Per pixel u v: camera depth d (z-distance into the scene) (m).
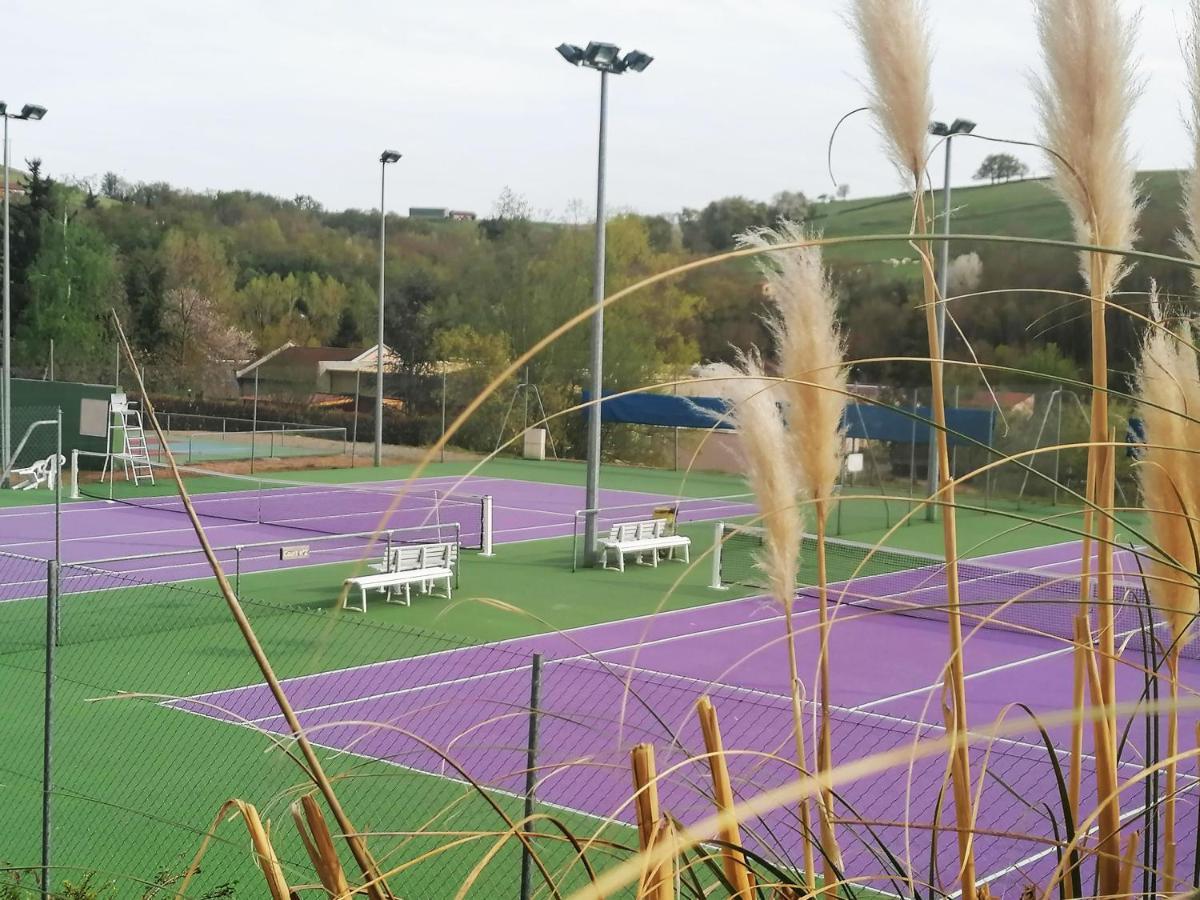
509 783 9.50
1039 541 26.97
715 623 19.22
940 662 16.55
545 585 22.72
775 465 2.35
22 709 12.59
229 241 69.19
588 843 1.74
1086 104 2.40
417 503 34.00
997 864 7.61
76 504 32.81
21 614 17.88
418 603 20.45
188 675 14.24
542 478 43.84
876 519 29.91
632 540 25.34
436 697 13.12
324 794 1.47
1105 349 2.37
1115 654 2.19
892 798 9.45
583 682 14.17
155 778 10.34
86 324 62.91
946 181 20.41
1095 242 2.42
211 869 8.33
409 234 73.06
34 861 8.44
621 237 57.84
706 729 1.89
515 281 58.31
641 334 56.44
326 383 62.66
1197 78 2.32
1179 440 2.23
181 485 1.41
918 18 2.50
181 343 65.12
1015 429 25.50
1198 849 2.41
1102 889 2.17
